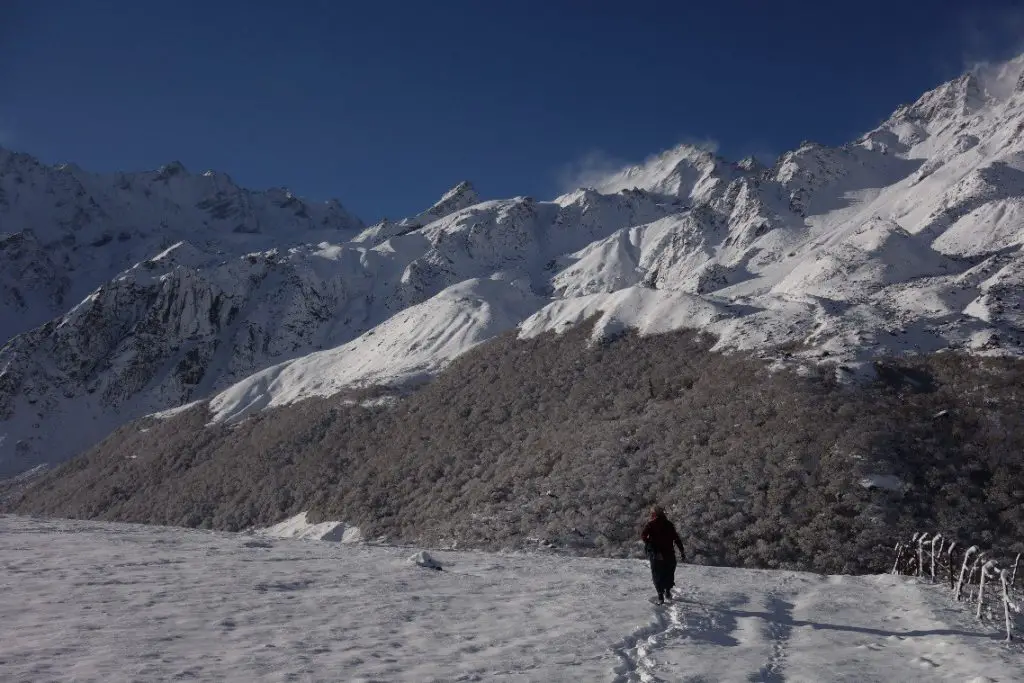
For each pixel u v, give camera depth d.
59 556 14.88
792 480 40.06
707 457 45.06
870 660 8.48
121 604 10.16
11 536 18.38
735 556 36.28
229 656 7.35
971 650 9.04
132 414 188.50
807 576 19.02
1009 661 8.48
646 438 50.69
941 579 18.88
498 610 11.26
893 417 43.97
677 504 41.22
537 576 16.20
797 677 7.49
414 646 8.38
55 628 8.34
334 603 11.23
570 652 8.30
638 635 9.58
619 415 58.22
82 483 99.44
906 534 35.03
